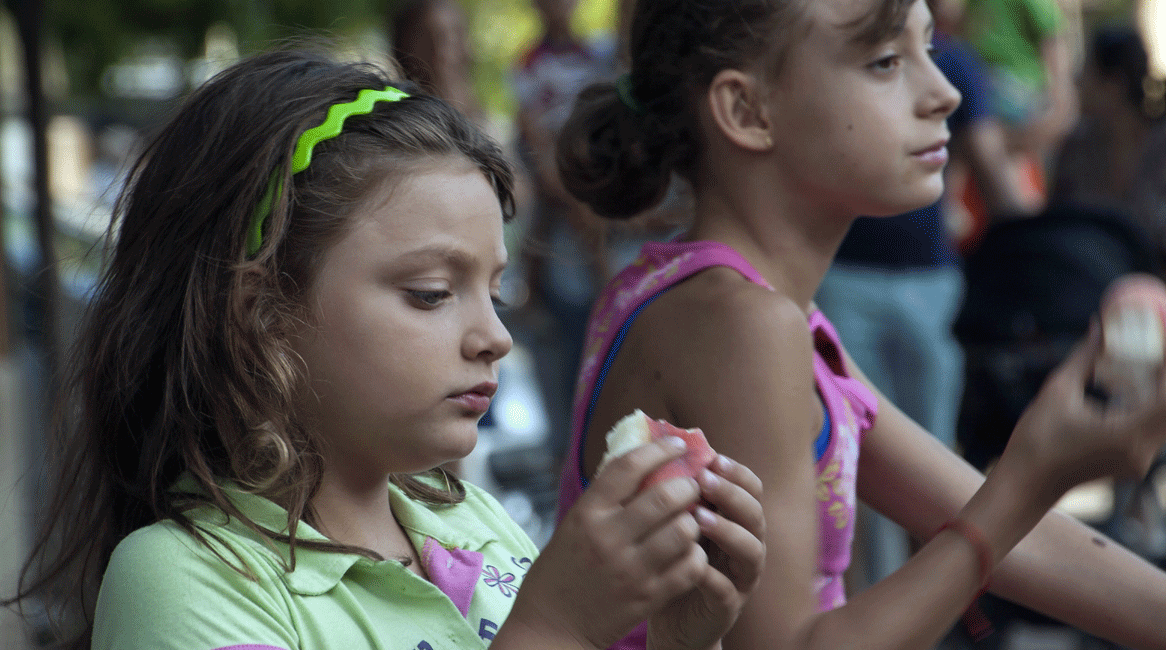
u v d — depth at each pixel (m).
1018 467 2.03
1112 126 8.14
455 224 1.91
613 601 1.63
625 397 2.49
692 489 1.64
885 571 5.73
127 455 2.06
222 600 1.84
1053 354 5.82
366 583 2.00
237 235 1.93
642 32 2.73
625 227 3.27
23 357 5.57
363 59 2.39
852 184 2.45
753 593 2.16
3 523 4.72
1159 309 1.97
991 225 5.97
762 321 2.28
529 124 7.88
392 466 1.96
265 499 1.94
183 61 9.76
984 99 6.70
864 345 5.82
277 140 1.94
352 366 1.88
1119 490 6.42
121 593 1.86
